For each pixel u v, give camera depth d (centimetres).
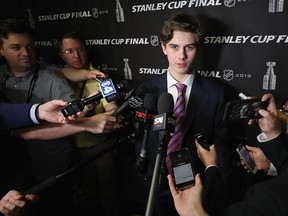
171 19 134
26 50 151
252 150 140
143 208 232
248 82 156
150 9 176
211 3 153
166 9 170
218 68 162
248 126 166
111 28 200
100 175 209
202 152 112
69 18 221
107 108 170
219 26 155
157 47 182
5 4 260
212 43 159
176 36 132
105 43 207
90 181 221
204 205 85
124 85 122
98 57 215
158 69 187
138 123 120
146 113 114
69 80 182
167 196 153
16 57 151
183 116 142
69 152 174
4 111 125
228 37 154
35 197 109
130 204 240
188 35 131
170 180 92
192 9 160
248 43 150
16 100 161
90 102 116
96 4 201
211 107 142
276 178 72
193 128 144
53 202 186
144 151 117
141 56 192
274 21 140
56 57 244
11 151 151
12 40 147
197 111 142
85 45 209
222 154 143
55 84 154
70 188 200
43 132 144
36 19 244
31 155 172
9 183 144
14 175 150
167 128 99
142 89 129
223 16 152
